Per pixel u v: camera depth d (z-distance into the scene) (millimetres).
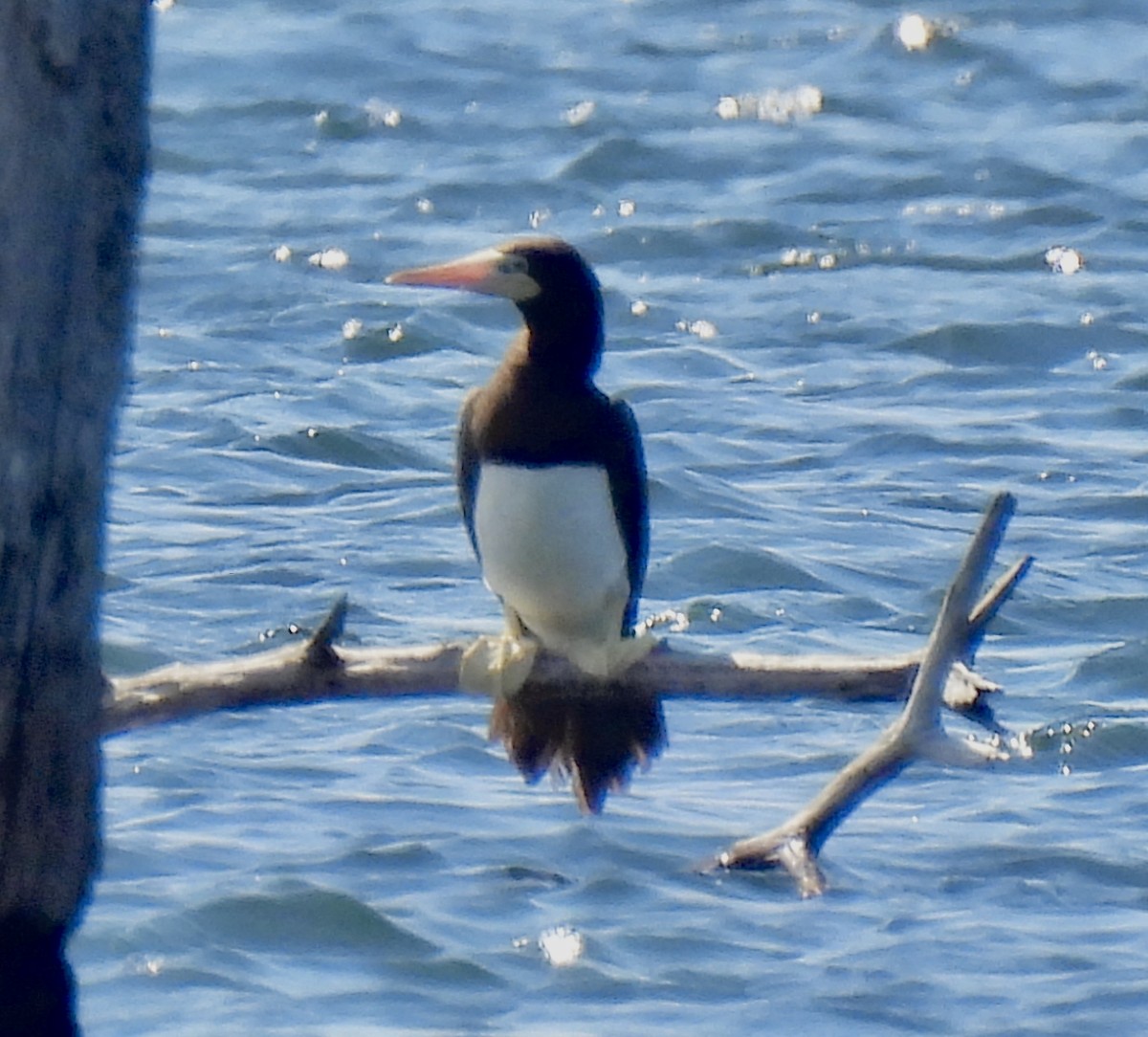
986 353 23547
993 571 17906
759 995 11484
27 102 6551
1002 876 12758
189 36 32625
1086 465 20578
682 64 32469
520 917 12180
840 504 19500
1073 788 14000
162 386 21906
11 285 6621
